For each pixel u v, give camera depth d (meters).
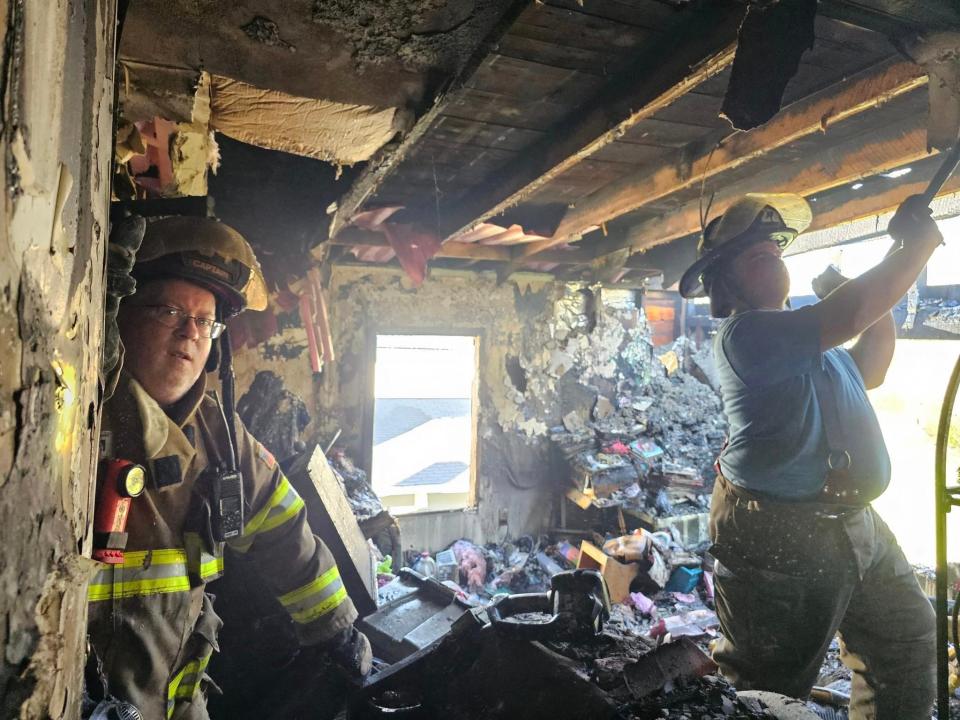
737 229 1.75
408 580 2.55
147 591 1.12
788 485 1.55
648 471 5.59
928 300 3.81
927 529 4.19
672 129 2.24
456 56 1.43
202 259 1.23
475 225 3.11
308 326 3.17
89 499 0.56
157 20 1.25
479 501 5.57
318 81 1.50
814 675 1.60
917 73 1.53
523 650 1.30
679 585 4.74
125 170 1.25
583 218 3.25
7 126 0.36
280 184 2.63
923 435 4.28
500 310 5.57
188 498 1.25
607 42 1.59
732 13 1.34
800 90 1.86
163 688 1.14
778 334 1.50
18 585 0.39
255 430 3.65
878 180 2.89
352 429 4.96
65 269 0.46
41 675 0.42
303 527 1.59
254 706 1.76
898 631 1.61
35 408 0.40
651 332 6.24
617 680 1.19
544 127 2.17
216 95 1.54
